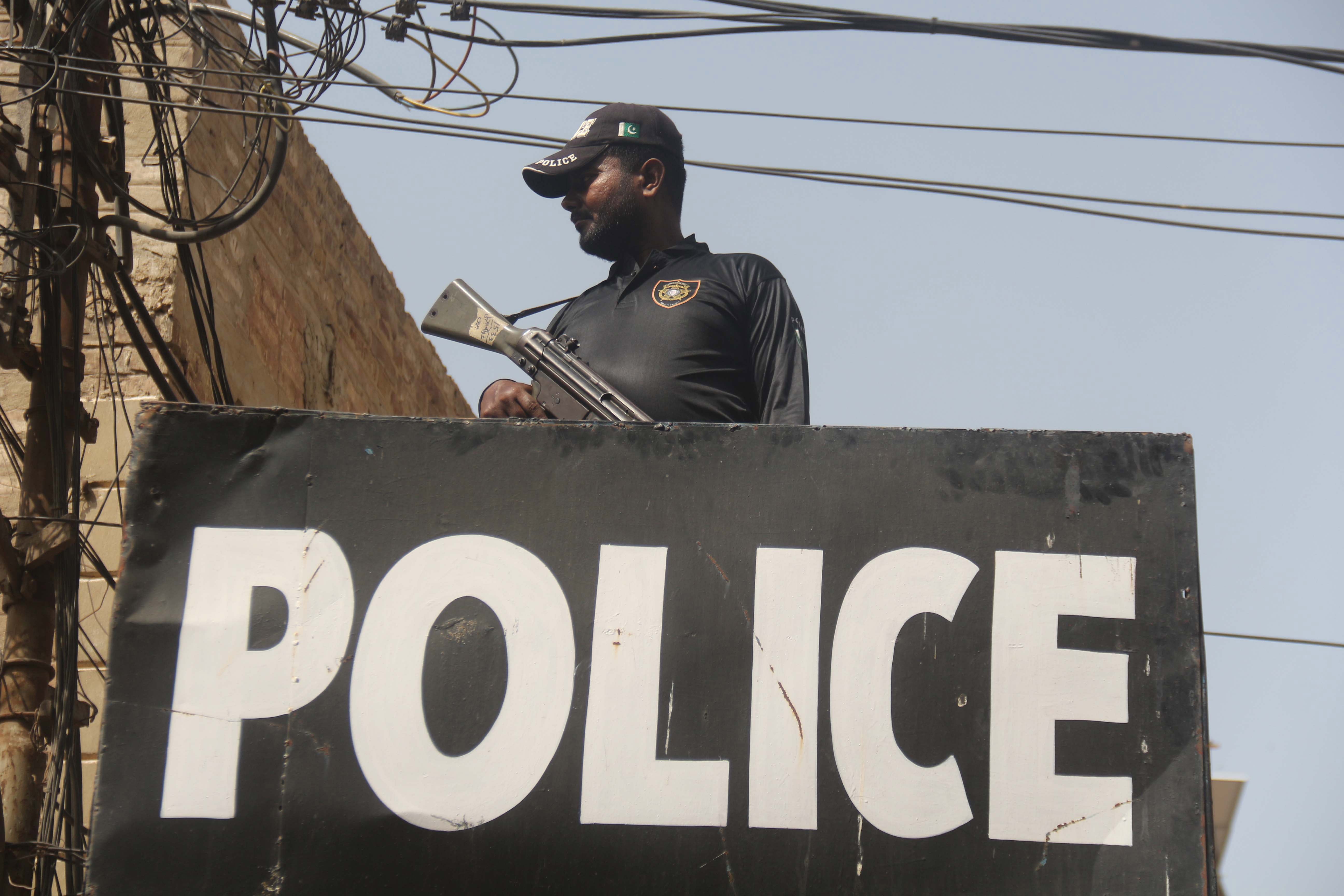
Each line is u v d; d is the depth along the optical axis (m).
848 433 3.91
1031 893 3.50
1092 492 3.83
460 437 3.95
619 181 5.26
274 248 10.27
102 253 6.53
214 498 3.89
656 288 4.92
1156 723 3.62
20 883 5.29
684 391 4.71
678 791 3.62
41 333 6.21
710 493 3.87
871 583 3.77
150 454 3.92
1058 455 3.87
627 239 5.27
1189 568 3.75
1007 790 3.58
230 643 3.76
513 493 3.88
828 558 3.79
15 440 6.46
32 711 5.59
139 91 7.22
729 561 3.80
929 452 3.88
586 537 3.84
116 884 3.56
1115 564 3.76
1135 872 3.50
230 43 9.23
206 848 3.59
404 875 3.57
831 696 3.68
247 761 3.67
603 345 4.88
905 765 3.61
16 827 5.37
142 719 3.69
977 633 3.71
